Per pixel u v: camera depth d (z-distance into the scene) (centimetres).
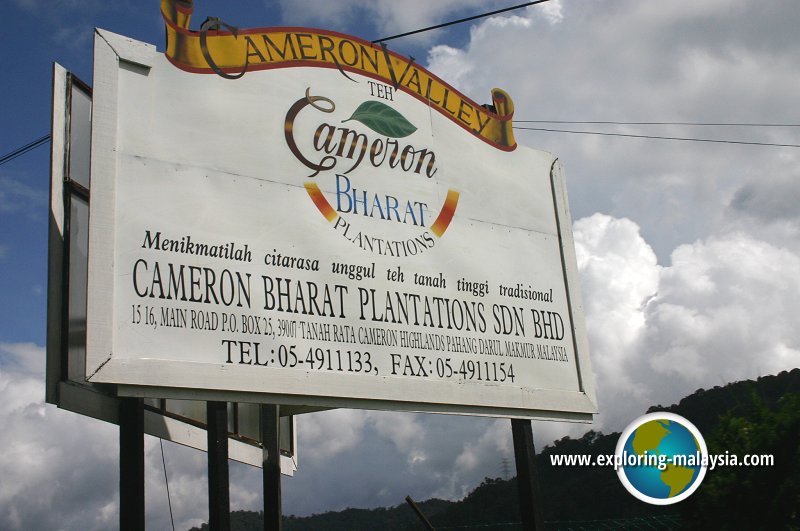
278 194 991
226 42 1002
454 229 1138
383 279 1047
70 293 908
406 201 1102
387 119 1116
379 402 997
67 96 941
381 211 1073
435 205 1130
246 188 968
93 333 821
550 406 1143
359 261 1033
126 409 880
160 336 863
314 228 1007
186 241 908
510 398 1105
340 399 966
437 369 1053
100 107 888
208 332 895
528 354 1150
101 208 861
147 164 905
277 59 1039
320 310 982
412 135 1137
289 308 959
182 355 870
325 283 997
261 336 927
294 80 1046
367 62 1122
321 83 1070
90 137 938
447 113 1187
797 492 885
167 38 955
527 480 1110
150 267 877
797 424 923
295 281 973
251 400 906
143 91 924
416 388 1023
